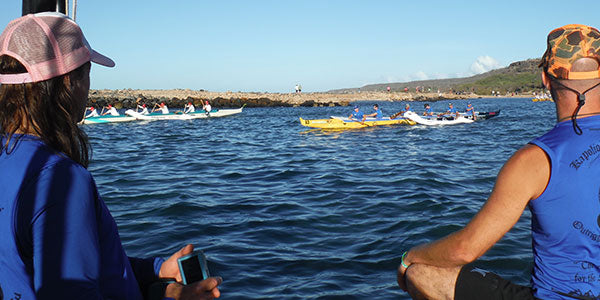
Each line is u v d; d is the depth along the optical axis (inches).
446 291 89.0
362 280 189.5
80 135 64.2
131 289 67.8
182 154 590.6
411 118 1008.2
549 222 72.8
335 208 303.4
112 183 389.1
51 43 58.7
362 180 398.9
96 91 2640.3
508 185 73.3
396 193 343.3
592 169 70.1
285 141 756.0
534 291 78.2
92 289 53.7
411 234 245.8
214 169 469.4
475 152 593.0
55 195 52.9
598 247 71.2
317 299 171.5
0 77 58.5
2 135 57.8
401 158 539.2
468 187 364.8
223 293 176.7
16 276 54.3
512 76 6446.9
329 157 554.9
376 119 989.8
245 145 699.4
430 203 309.6
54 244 51.4
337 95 4035.4
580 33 73.7
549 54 76.9
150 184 385.4
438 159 528.1
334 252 221.8
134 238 242.5
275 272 198.1
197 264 78.5
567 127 73.8
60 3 87.7
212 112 1461.6
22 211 52.6
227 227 262.8
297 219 278.4
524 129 965.8
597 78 72.6
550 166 71.1
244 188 370.9
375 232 251.1
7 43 58.0
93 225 56.5
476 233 76.6
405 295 174.2
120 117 1229.1
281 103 2522.1
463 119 1097.4
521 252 208.8
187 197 333.7
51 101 59.2
